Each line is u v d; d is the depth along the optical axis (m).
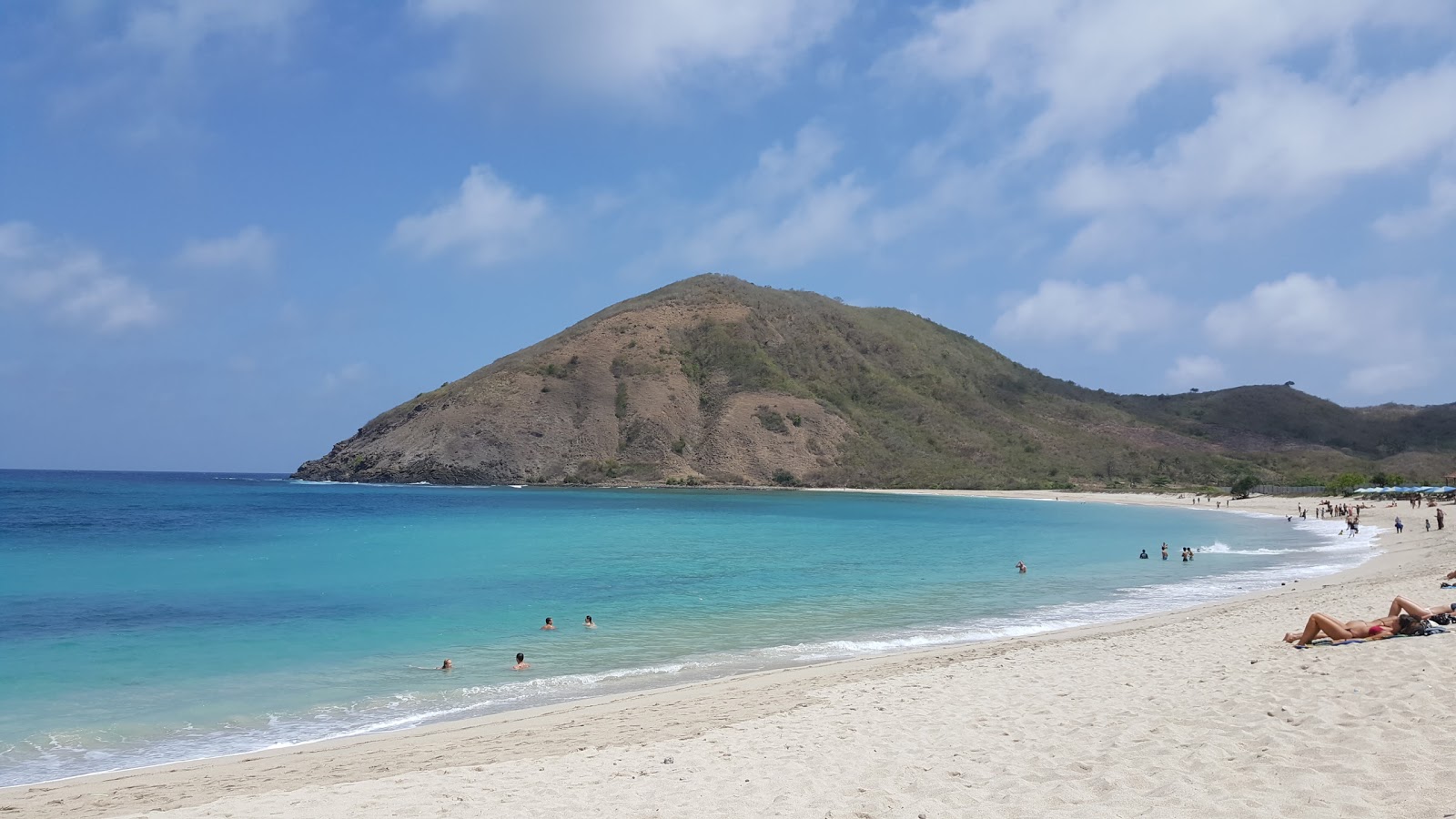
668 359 164.00
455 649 19.64
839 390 169.25
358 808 7.73
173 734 13.20
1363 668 9.98
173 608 25.02
